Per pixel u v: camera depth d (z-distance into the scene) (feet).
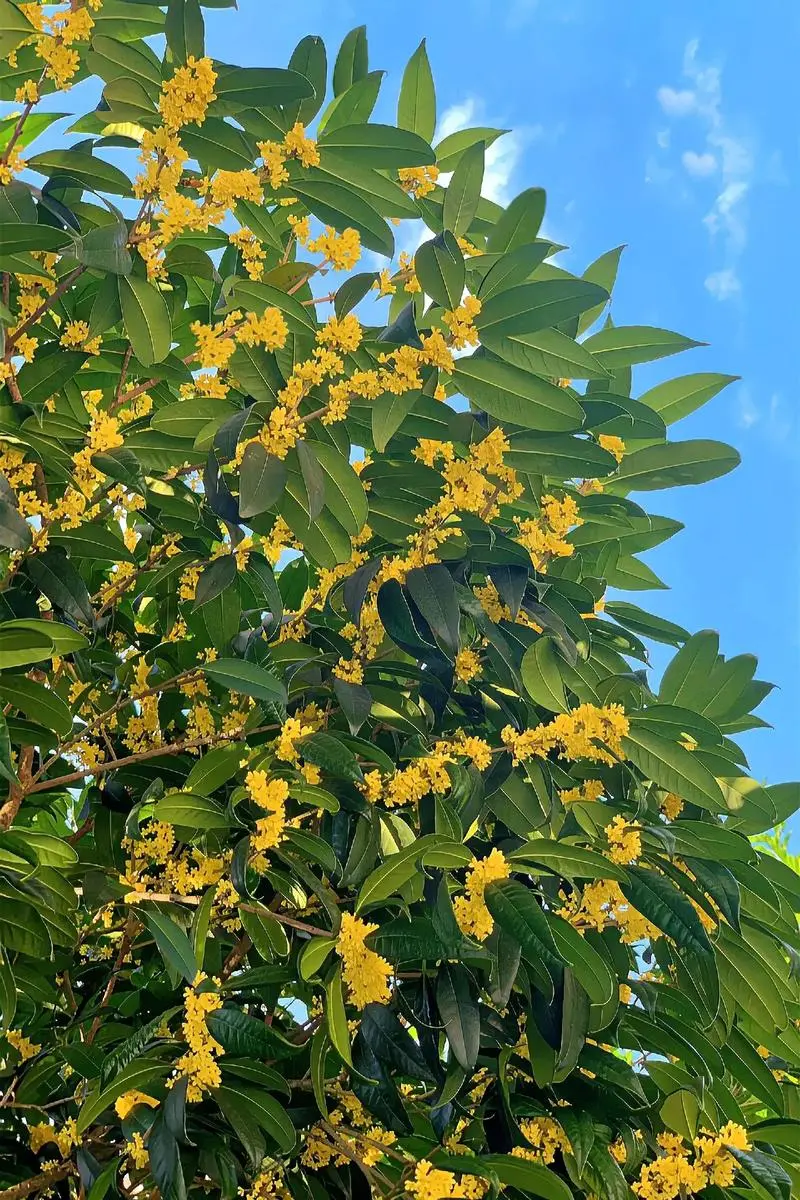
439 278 5.35
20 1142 5.82
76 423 5.78
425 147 5.80
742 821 6.31
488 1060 5.52
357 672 5.68
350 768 4.99
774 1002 6.08
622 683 6.00
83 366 6.79
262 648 5.56
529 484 6.45
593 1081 5.38
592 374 5.58
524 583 5.89
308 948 4.69
